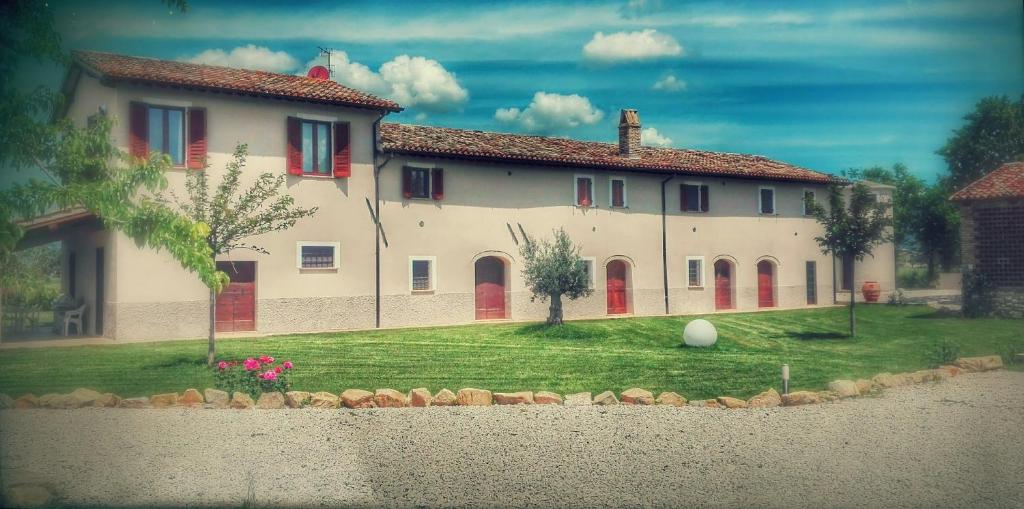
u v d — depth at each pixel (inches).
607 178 890.7
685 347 647.8
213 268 367.2
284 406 371.2
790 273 1030.4
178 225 341.4
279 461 281.3
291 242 685.9
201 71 663.8
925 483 259.9
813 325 795.4
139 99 610.5
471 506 235.5
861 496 246.2
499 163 812.6
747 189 1005.8
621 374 492.1
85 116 639.8
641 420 348.8
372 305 729.0
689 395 429.1
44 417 344.5
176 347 559.5
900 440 314.2
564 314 842.8
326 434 318.7
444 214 778.8
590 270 869.2
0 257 286.8
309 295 693.9
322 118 709.3
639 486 255.9
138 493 246.7
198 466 274.7
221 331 649.0
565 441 311.0
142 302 597.9
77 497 243.0
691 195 960.3
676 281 933.8
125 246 591.2
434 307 767.1
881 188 874.1
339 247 713.6
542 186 844.6
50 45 288.0
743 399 415.2
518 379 467.2
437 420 345.4
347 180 722.2
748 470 273.7
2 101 281.4
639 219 911.0
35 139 283.9
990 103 743.7
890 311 884.6
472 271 792.9
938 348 605.9
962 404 383.9
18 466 271.9
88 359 503.2
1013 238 776.9
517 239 823.1
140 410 361.1
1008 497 244.1
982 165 800.9
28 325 735.7
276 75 725.3
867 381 427.5
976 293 794.8
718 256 970.7
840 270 1075.9
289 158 685.9
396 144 745.0
